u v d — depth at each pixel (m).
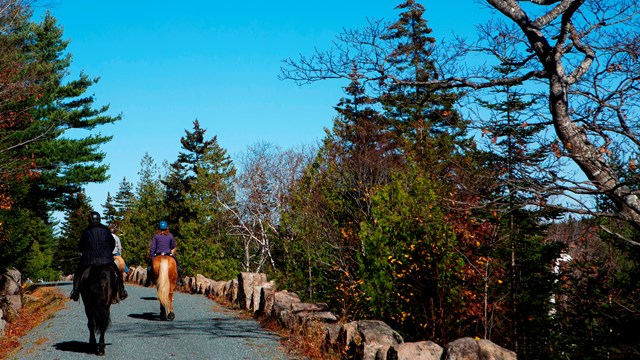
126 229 42.88
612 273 13.43
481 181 9.99
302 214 21.42
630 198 9.50
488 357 8.12
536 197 9.48
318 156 25.00
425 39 21.33
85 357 10.52
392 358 8.82
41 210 36.22
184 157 60.72
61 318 15.52
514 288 14.42
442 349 8.76
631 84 9.97
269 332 13.31
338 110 30.72
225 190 35.53
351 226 19.98
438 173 12.72
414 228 13.24
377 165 22.55
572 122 10.16
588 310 13.28
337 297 17.20
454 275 13.34
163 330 13.37
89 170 34.62
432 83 11.35
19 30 27.08
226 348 11.30
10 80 20.73
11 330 13.69
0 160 21.48
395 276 13.36
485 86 11.15
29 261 34.28
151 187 43.81
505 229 13.98
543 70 10.80
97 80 36.59
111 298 10.81
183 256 33.31
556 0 10.98
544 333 14.55
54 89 33.69
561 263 14.68
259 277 18.05
